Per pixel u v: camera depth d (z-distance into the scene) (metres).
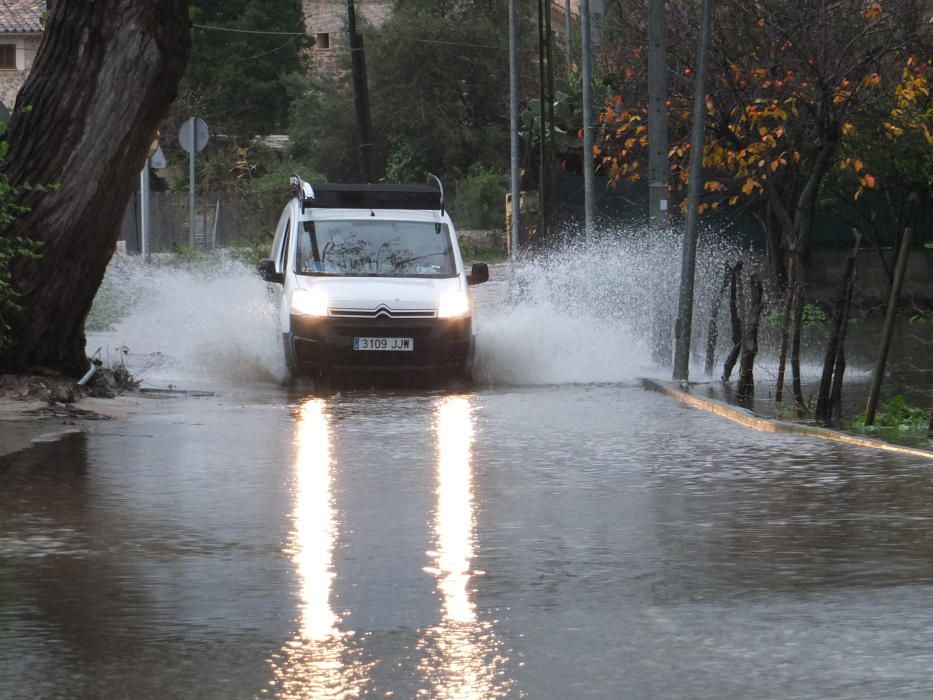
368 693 12.54
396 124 152.38
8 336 35.78
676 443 29.23
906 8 62.44
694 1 63.75
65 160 35.56
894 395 38.53
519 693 12.52
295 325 41.38
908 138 67.38
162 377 42.00
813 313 66.88
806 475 24.98
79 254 36.22
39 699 12.42
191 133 74.75
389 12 166.88
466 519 20.86
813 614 15.29
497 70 152.38
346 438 29.84
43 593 16.34
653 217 45.25
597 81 80.81
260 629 14.74
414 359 41.38
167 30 35.88
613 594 16.27
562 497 22.72
